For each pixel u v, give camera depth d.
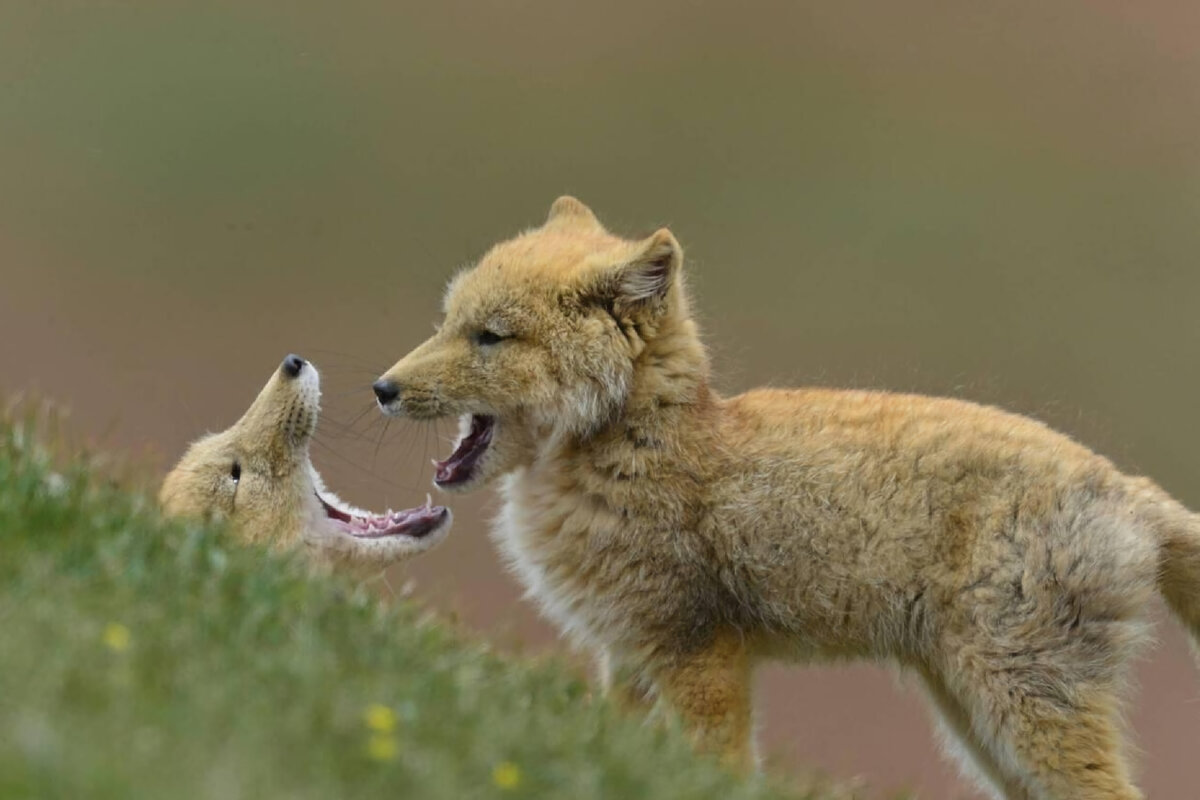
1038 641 9.14
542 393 10.02
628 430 9.90
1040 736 9.20
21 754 5.23
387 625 7.66
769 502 9.62
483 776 6.29
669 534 9.73
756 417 9.98
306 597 7.45
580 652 10.33
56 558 6.98
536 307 10.09
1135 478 9.77
